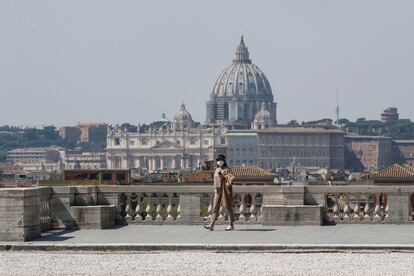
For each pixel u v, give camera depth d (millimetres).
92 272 69938
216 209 93062
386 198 104500
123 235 89562
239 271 69750
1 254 79125
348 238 85688
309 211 95875
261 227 95438
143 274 69062
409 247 79250
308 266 71625
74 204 96438
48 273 69625
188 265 72500
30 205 86500
